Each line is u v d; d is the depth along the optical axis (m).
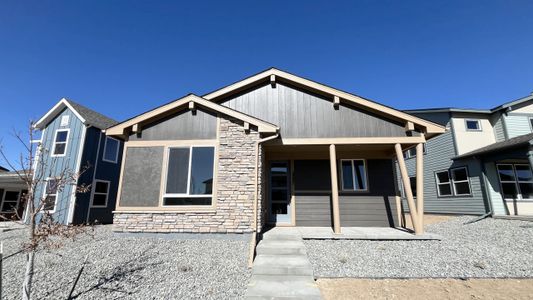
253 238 6.06
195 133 7.93
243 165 7.53
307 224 9.26
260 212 7.52
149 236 7.16
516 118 14.17
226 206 7.22
